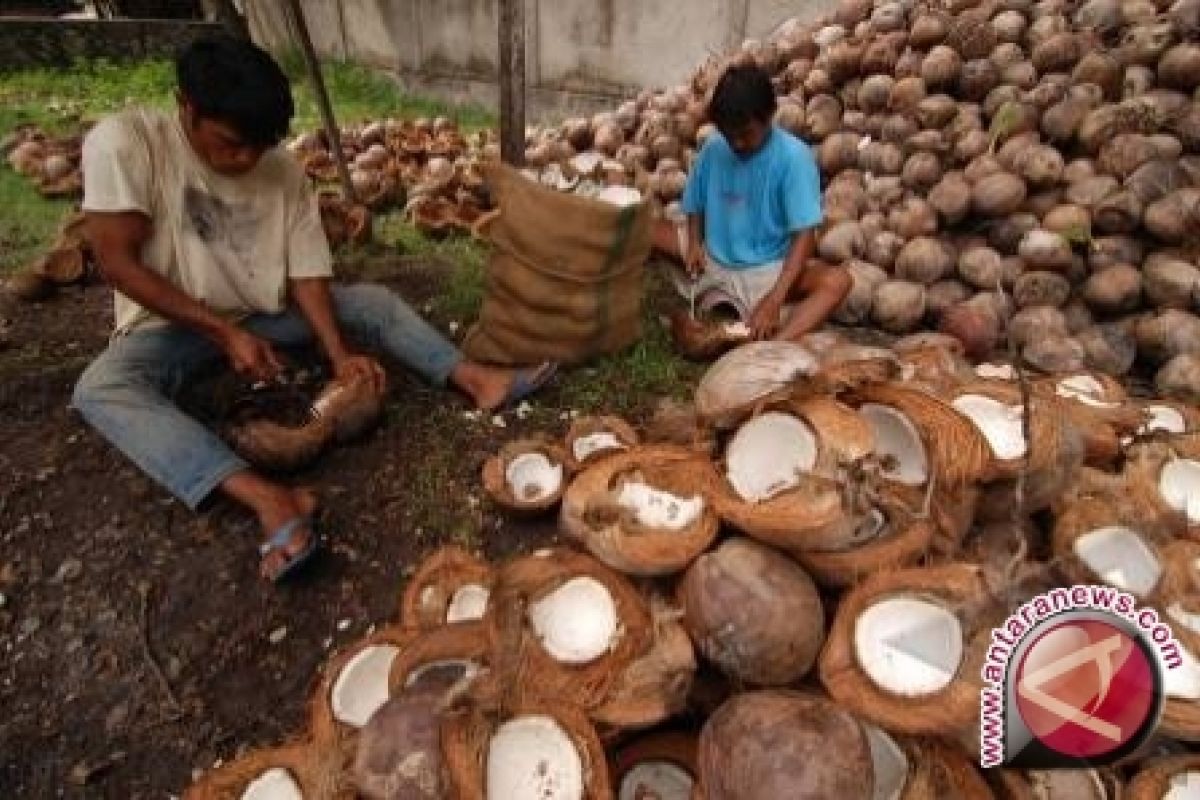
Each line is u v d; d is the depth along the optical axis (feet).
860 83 14.75
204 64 7.04
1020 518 5.12
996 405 5.82
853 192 12.91
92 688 7.01
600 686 4.81
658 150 15.58
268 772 5.23
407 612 6.06
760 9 19.31
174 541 8.00
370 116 24.91
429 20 27.09
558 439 9.11
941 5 14.84
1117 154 11.53
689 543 5.10
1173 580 5.43
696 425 7.18
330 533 8.07
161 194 8.21
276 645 7.25
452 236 14.43
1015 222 11.66
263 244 8.83
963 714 4.39
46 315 12.13
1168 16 13.03
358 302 9.69
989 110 12.96
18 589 7.74
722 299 11.62
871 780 4.24
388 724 4.50
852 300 11.31
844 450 5.06
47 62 28.48
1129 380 10.50
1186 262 10.59
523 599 5.03
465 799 4.25
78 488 8.58
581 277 9.32
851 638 4.70
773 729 4.25
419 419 9.38
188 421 7.90
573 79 23.88
